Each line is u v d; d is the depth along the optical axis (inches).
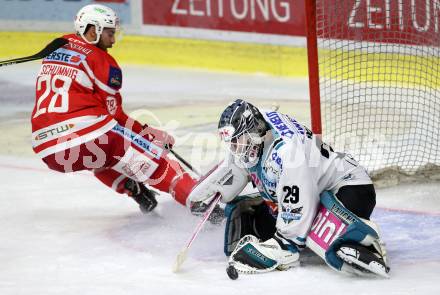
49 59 509.7
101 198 589.9
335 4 733.9
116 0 1220.5
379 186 589.9
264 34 1170.0
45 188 621.0
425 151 669.3
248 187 605.0
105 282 395.9
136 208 561.0
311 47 552.7
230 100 984.3
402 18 732.0
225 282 392.8
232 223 436.1
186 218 529.3
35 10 1219.9
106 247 464.8
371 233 394.3
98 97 507.2
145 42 1224.8
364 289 376.2
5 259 440.8
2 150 751.7
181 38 1214.3
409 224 501.7
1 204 573.9
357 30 738.8
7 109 936.3
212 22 1198.3
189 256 445.4
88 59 498.9
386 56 740.7
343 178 415.5
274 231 449.1
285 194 395.9
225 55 1201.4
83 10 507.8
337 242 390.0
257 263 404.8
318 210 408.5
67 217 537.6
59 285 391.2
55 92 501.4
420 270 408.5
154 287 385.7
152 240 478.9
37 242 477.1
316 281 390.9
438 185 589.6
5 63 505.7
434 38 724.0
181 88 1067.9
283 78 1157.7
